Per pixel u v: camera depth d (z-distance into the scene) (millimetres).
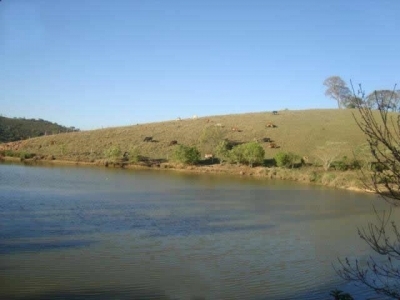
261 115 120750
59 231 24578
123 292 15656
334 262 20531
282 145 92750
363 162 45844
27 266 17922
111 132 109312
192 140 98938
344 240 25438
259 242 24359
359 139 92250
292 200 43750
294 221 31625
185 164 80812
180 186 52906
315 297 15742
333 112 119062
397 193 6449
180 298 15375
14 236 22750
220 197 44000
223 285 16859
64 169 70188
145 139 100500
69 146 98062
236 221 30781
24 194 39062
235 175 72312
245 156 79125
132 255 20406
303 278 17984
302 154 86000
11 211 29938
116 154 84500
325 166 73438
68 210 31625
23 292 15203
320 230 28359
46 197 37781
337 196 48062
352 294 15961
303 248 23234
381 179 6793
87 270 17844
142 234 24984
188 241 23828
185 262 19734
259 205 39344
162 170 76375
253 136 99125
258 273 18516
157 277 17453
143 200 39281
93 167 76750
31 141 104500
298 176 67875
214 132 96938
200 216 32156
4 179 51250
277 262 20359
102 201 37250
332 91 130375
